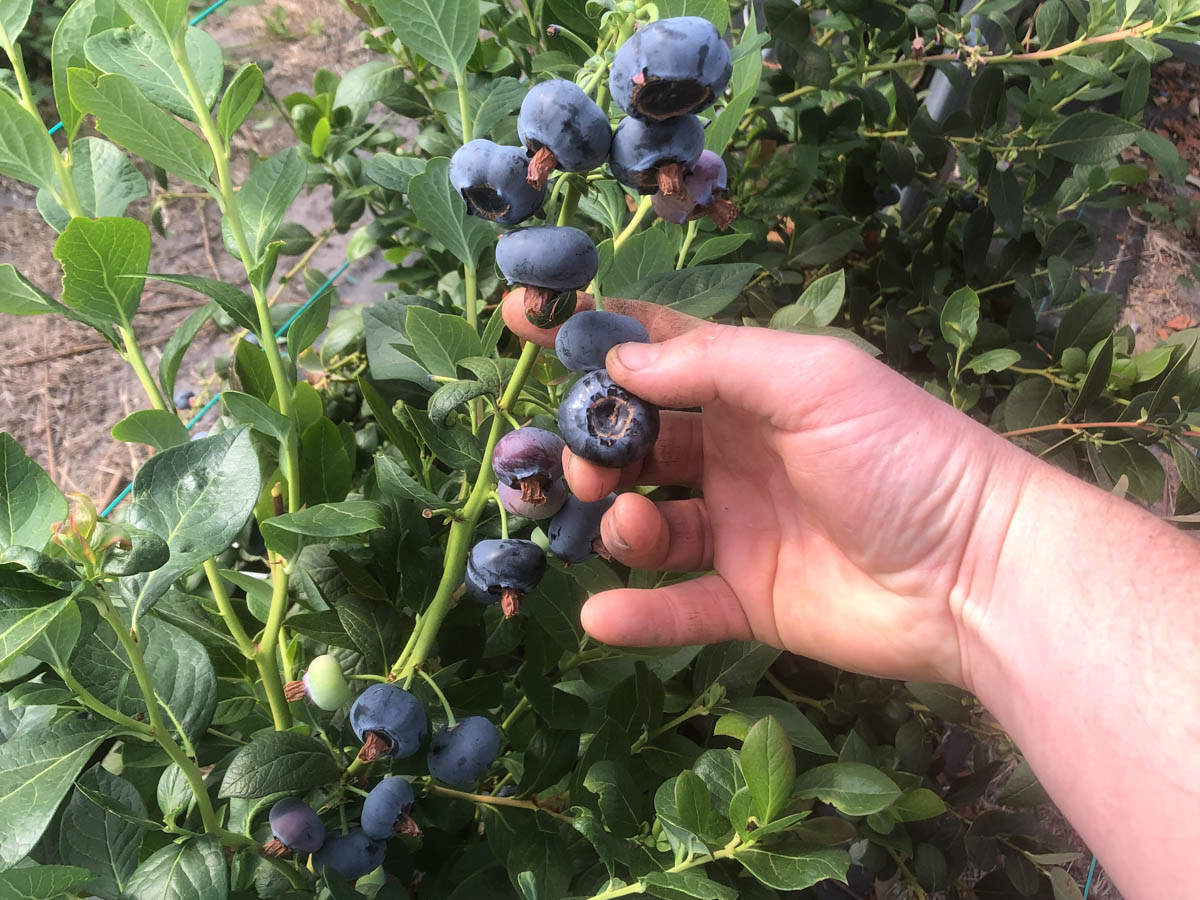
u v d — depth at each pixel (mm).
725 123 220
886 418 251
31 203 833
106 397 712
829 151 424
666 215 200
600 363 213
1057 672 229
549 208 196
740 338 251
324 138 453
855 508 262
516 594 229
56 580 158
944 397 394
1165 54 355
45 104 854
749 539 305
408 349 292
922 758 375
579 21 301
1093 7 381
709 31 161
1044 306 576
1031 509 245
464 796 258
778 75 425
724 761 241
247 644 242
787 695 399
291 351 255
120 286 222
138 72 214
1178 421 361
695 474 318
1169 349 392
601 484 223
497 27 389
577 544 240
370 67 412
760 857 210
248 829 217
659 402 249
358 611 244
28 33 854
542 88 170
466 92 247
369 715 207
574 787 251
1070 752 223
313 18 963
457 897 253
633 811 239
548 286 185
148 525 185
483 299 402
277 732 212
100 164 243
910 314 471
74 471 672
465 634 270
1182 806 200
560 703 253
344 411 465
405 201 458
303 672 269
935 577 261
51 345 739
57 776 177
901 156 433
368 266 762
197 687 208
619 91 165
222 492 187
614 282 265
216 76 222
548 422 281
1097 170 479
